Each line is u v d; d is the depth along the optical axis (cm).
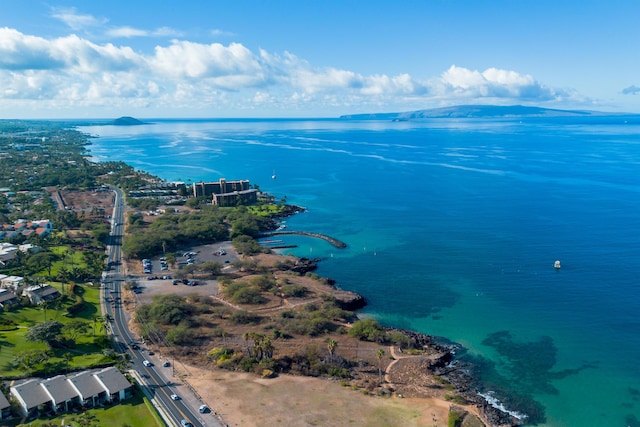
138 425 10756
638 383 13425
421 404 12150
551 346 15488
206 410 11400
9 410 10938
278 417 11294
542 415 12100
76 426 10556
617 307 18025
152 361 13838
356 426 11062
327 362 13988
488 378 13775
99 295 18962
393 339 15538
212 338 15350
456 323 17225
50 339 13850
